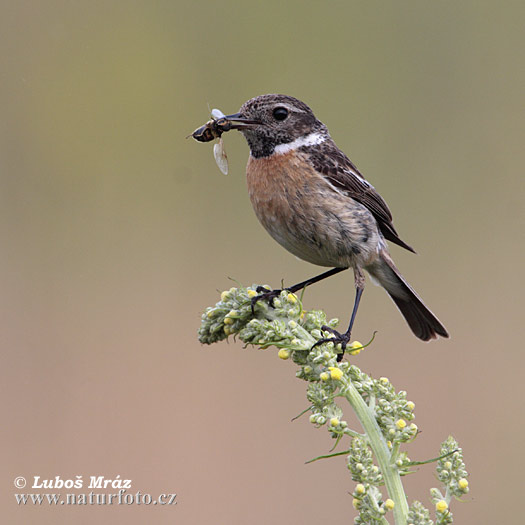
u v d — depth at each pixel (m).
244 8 18.72
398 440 5.54
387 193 17.09
